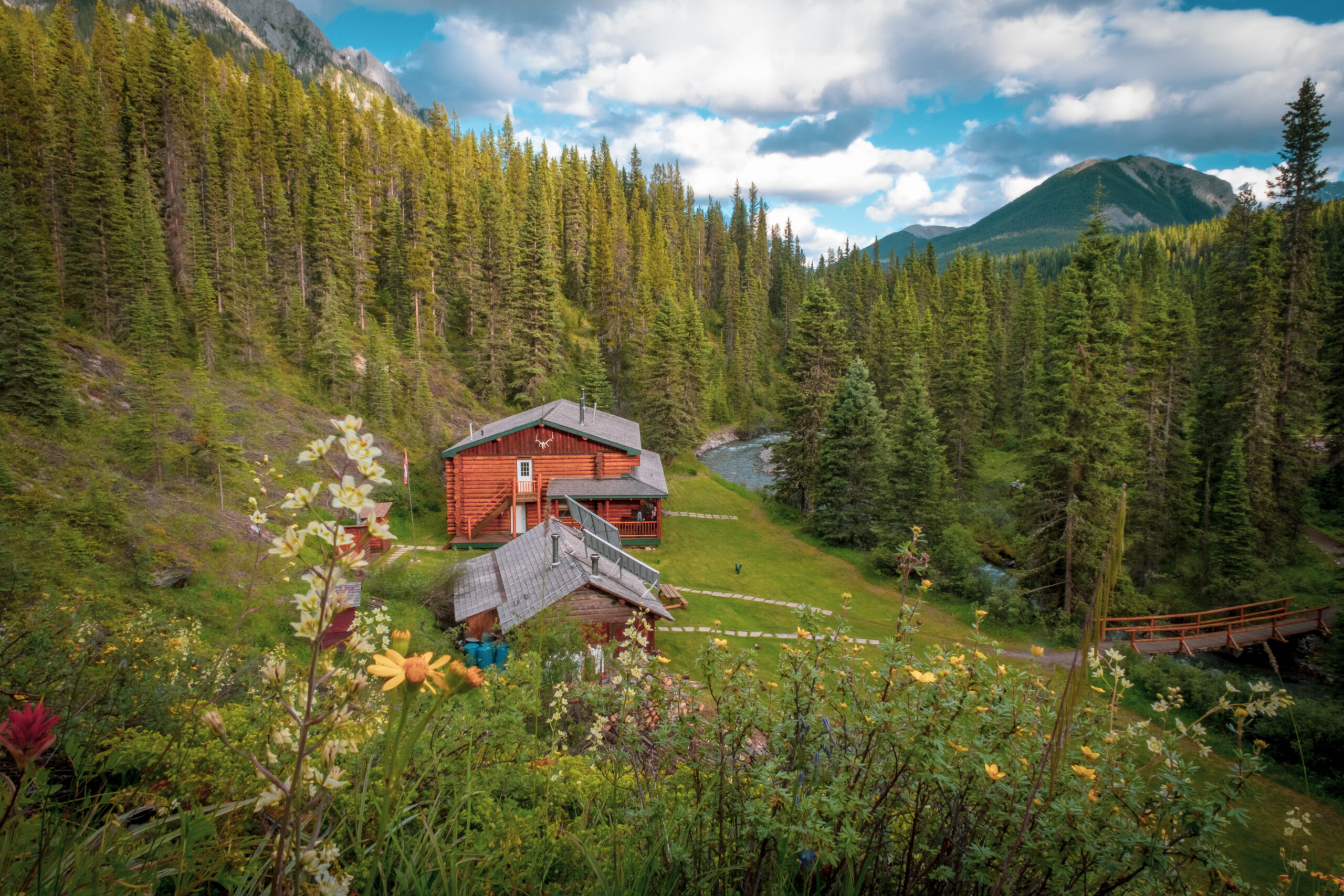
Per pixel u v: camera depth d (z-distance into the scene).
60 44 58.78
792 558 32.72
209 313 41.97
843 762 2.50
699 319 63.62
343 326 49.91
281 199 56.47
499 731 3.57
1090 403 25.30
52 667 3.26
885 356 64.25
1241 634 23.66
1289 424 33.91
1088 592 25.20
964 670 2.59
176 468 25.61
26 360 25.09
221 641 11.71
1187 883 2.09
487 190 66.50
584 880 2.36
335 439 1.22
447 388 54.75
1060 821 2.07
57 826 1.66
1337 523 37.16
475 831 2.71
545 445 32.62
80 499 19.69
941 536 31.72
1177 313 44.28
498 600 18.08
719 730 2.65
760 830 2.08
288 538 1.18
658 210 115.94
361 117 87.69
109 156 45.28
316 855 1.31
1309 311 34.25
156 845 1.74
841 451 35.19
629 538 32.84
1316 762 13.23
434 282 63.91
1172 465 33.69
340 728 1.42
